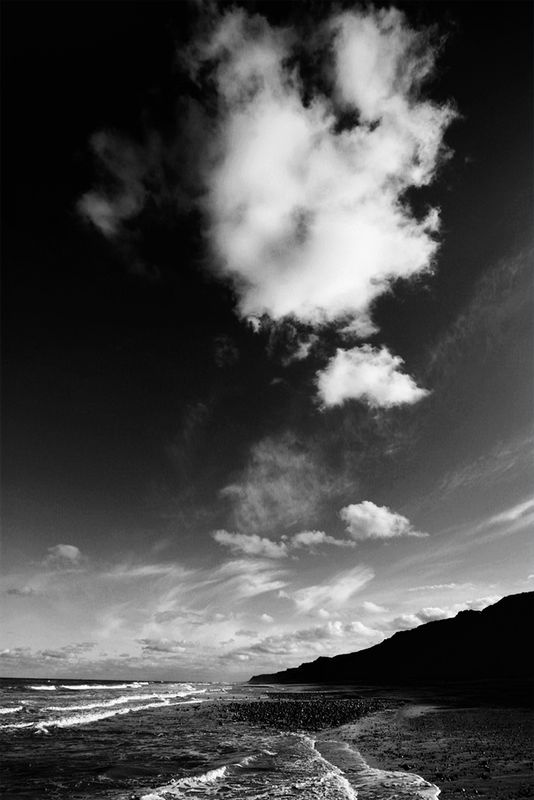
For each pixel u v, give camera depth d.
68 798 10.91
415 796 10.00
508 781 11.36
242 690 85.25
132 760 15.98
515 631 102.94
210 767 14.62
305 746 18.95
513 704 39.12
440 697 50.53
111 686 85.62
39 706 36.78
